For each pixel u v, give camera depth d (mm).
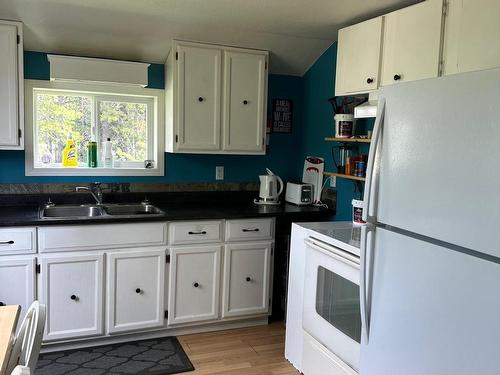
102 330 2912
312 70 3777
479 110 1349
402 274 1647
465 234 1392
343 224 2848
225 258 3176
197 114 3328
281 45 3463
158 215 2986
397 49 2506
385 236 1727
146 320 3016
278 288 3490
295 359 2793
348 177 3014
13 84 2891
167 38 3242
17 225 2633
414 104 1590
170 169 3627
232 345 3064
